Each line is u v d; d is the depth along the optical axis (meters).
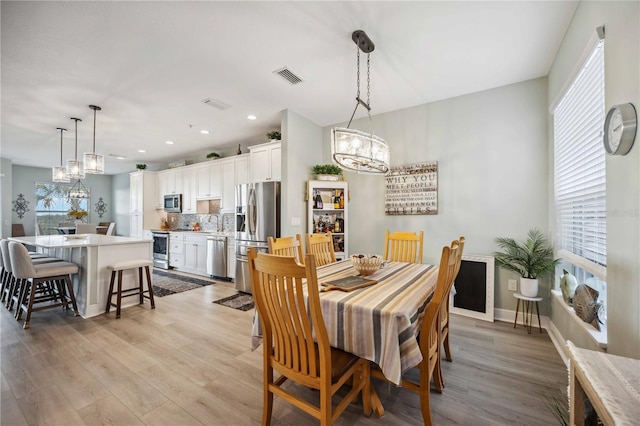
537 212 2.88
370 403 1.63
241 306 3.51
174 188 6.53
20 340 2.51
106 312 3.22
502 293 3.07
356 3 1.88
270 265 1.31
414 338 1.29
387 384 1.94
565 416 1.31
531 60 2.58
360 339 1.35
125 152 6.05
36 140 4.92
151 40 2.24
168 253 6.09
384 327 1.29
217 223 6.11
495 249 3.09
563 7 1.94
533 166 2.90
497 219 3.08
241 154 5.22
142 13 1.94
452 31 2.17
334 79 2.91
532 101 2.91
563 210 2.48
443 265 1.43
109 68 2.63
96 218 8.70
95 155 3.51
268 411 1.46
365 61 2.58
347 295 1.55
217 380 1.93
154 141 5.17
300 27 2.12
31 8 1.86
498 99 3.08
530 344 2.46
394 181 3.71
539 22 2.08
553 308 2.62
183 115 3.85
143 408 1.65
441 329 1.85
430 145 3.48
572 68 2.06
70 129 4.32
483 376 1.98
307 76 2.84
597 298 1.80
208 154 5.83
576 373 0.93
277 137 4.29
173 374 2.00
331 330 1.44
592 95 1.85
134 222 7.00
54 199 7.95
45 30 2.09
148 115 3.83
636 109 1.26
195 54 2.44
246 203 4.27
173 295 4.01
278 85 3.03
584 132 1.99
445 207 3.38
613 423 0.64
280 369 1.40
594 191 1.84
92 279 3.14
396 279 1.94
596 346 1.62
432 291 1.77
